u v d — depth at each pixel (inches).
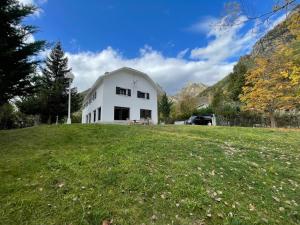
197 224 155.8
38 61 504.7
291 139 520.4
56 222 151.2
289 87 783.1
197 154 294.7
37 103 1237.7
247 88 956.0
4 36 450.3
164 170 233.3
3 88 470.3
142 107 1190.9
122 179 208.2
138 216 160.6
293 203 194.9
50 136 382.6
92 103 1307.8
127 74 1154.7
